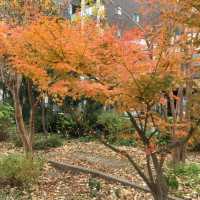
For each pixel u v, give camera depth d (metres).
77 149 14.74
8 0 10.62
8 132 16.89
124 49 5.32
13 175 9.30
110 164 11.88
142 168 11.04
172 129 6.18
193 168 10.05
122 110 5.50
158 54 5.52
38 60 5.48
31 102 11.14
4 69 10.97
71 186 9.54
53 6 11.72
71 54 5.20
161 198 6.18
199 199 8.42
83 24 5.93
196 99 5.65
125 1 9.14
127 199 8.52
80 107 16.23
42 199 8.58
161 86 5.03
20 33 6.00
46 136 16.27
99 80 5.35
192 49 5.73
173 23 5.70
